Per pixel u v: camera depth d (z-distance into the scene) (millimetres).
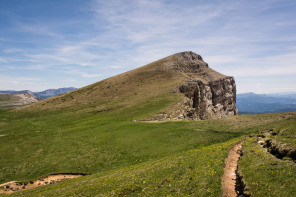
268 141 31938
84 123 89562
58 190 30984
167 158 38750
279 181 17828
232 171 24188
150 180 25812
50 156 55812
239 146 35469
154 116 86312
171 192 21125
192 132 62250
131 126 74562
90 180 34125
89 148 58688
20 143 67188
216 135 56938
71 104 134000
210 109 139625
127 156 51906
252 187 18266
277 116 68125
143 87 147250
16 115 118312
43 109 129125
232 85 178750
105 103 125562
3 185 42594
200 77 157875
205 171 23875
